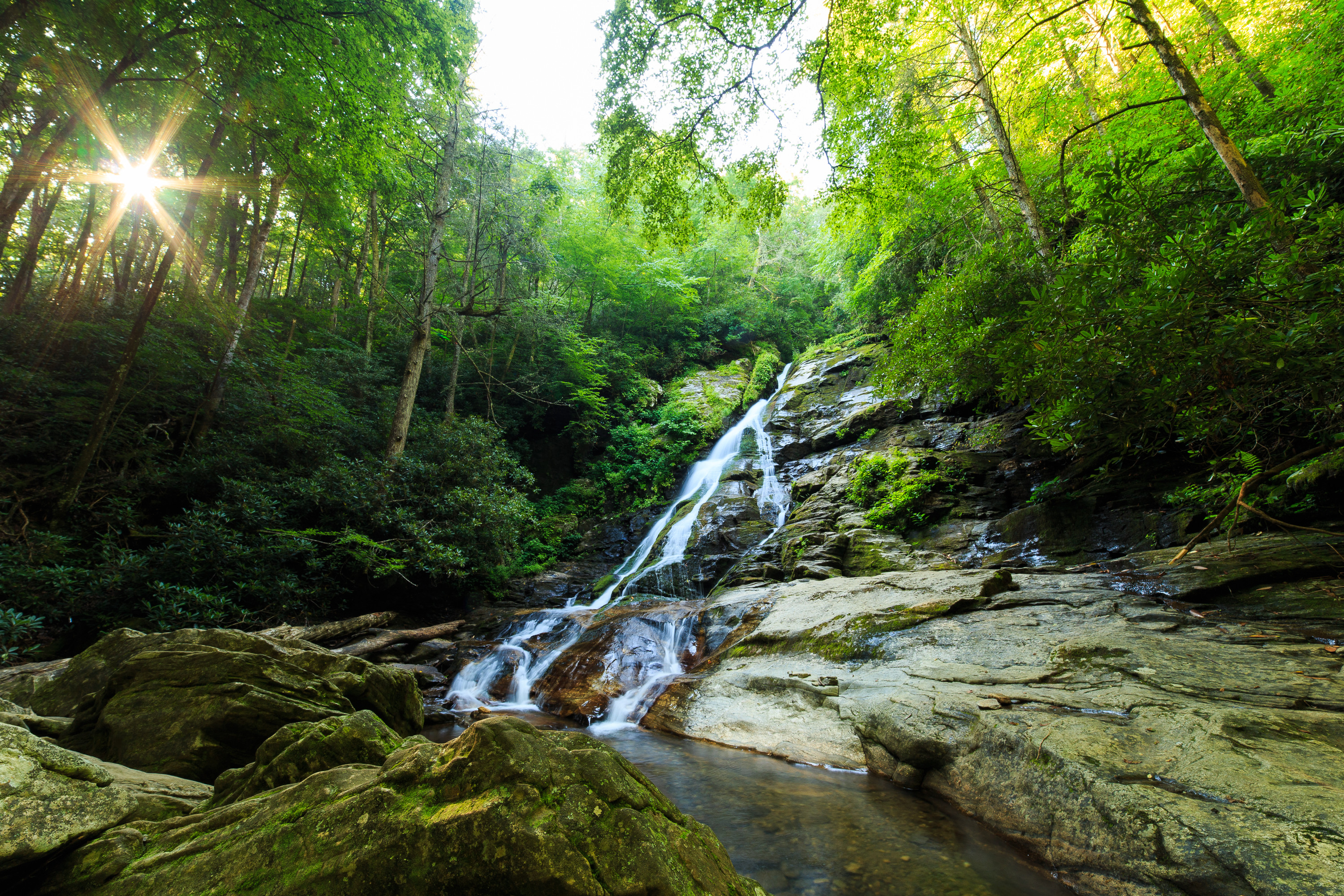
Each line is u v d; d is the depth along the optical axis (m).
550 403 20.17
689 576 12.45
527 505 13.65
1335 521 5.60
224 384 11.61
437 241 14.13
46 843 1.72
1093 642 4.65
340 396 14.88
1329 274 2.83
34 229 12.07
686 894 1.61
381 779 1.88
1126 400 4.13
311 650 4.57
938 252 14.62
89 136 10.05
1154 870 2.29
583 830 1.67
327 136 10.46
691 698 6.10
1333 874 1.88
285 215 19.92
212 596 7.52
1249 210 4.40
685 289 23.83
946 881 2.62
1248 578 5.16
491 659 8.55
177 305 12.61
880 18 7.23
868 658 5.67
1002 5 9.13
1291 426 5.16
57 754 2.07
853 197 9.29
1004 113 10.93
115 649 4.08
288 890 1.56
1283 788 2.38
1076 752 2.96
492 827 1.60
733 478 15.81
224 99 9.97
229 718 3.15
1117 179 4.21
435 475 12.37
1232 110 7.06
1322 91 6.21
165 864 1.73
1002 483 10.39
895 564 9.46
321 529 9.98
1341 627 4.14
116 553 7.54
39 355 9.88
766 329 27.05
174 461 10.34
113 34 7.93
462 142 16.08
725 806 3.57
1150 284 3.49
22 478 8.10
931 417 13.75
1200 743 2.84
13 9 7.18
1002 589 6.62
